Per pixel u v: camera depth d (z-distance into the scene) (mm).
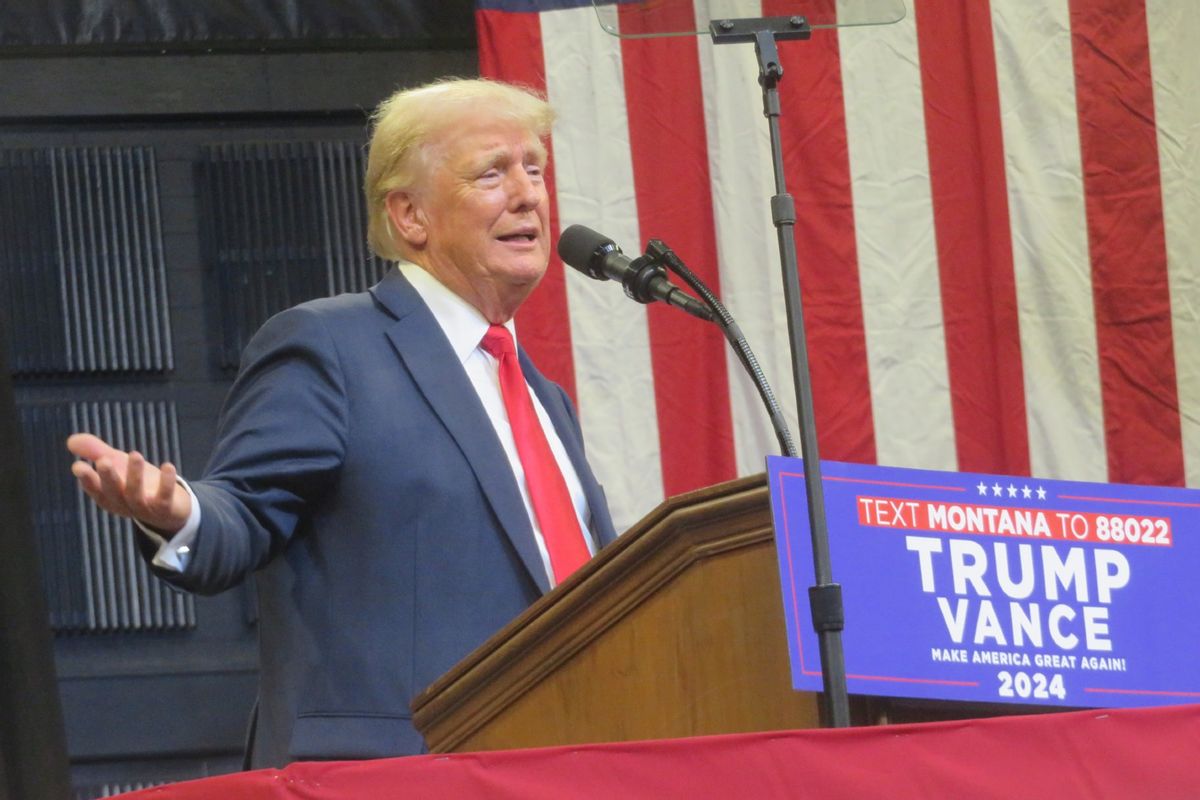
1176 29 7828
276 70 7922
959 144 7750
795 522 2793
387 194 4480
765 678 2826
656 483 7465
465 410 4109
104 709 7590
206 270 7906
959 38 7801
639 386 7512
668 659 2898
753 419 7516
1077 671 2773
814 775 2518
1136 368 7684
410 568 3918
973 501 2832
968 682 2723
